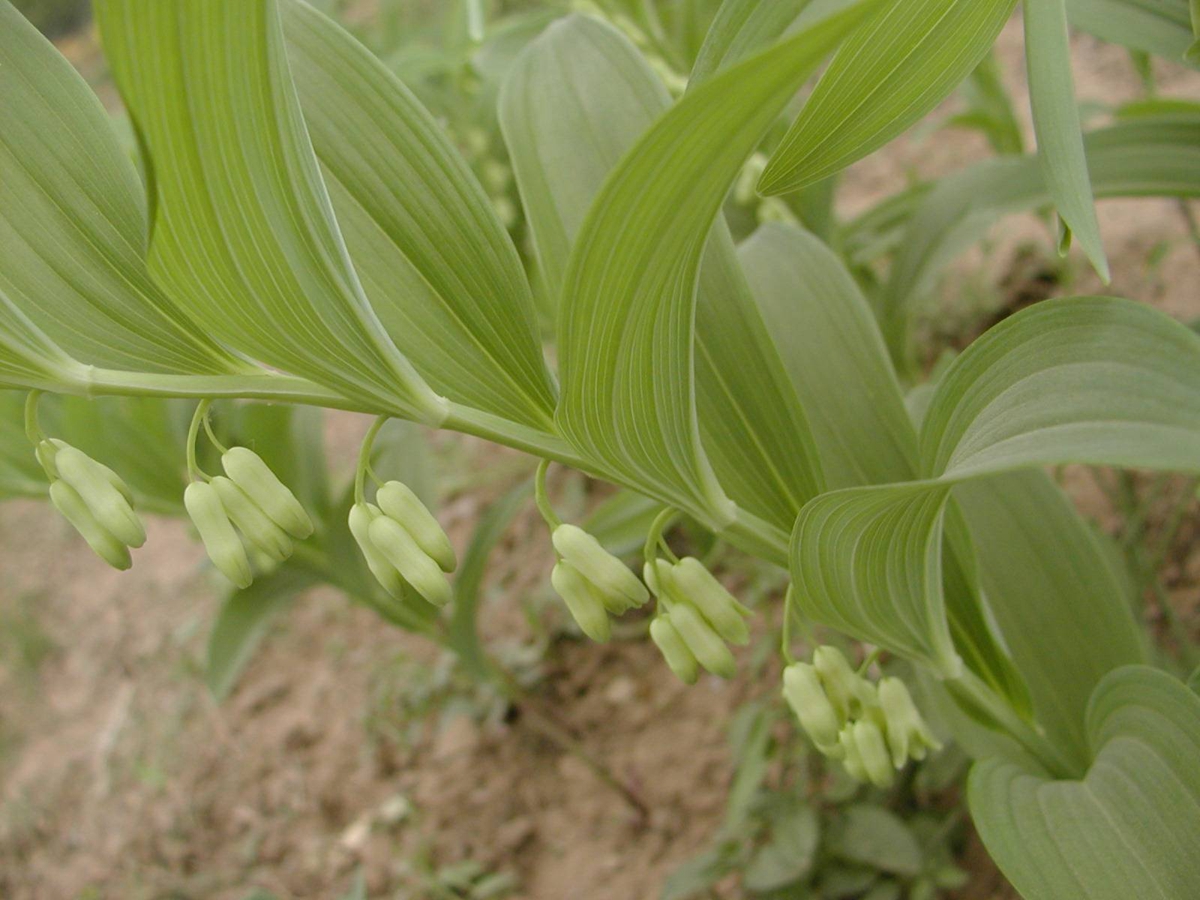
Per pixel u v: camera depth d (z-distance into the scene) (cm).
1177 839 20
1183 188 33
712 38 20
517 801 55
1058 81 19
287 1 21
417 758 60
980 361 18
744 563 49
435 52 53
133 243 19
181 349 19
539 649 58
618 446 20
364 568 47
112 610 84
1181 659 40
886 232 53
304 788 61
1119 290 59
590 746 55
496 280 21
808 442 23
